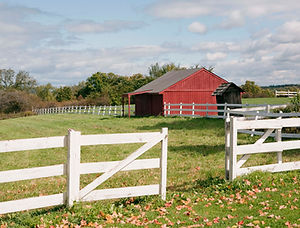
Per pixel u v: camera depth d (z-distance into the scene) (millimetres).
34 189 10047
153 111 34812
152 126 25172
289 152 13211
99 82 87125
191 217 6441
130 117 34594
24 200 6238
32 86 89125
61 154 16469
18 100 71188
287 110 18516
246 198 7426
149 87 37594
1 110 70562
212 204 7305
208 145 16266
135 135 7141
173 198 7551
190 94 34344
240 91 28078
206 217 6441
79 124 31469
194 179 10234
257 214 6430
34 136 25688
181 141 18000
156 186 7418
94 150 16562
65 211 6371
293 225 5684
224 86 28125
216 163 12406
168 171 11727
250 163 11656
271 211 6516
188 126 23312
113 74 95000
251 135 17375
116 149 16625
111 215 6410
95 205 6895
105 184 10266
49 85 91000
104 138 6875
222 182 8750
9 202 6094
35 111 70188
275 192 7719
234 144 8484
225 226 5859
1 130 32125
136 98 38125
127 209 6926
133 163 7180
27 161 15031
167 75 41031
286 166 9289
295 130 16031
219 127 21531
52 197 6523
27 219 6078
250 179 8445
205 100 35250
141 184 10102
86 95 86688
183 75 35750
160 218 6324
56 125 32656
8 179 6074
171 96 33344
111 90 76062
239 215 6480
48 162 14648
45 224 5793
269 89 69812
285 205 6836
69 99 85500
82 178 11242
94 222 6078
